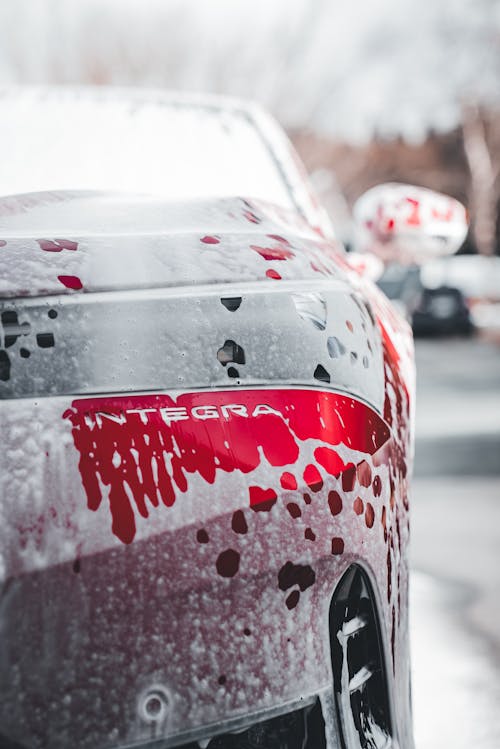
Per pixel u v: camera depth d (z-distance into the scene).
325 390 1.80
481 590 3.96
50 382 1.64
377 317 2.11
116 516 1.58
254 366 1.75
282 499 1.68
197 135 2.77
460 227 2.89
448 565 4.34
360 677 1.82
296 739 1.71
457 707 2.84
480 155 41.72
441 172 52.22
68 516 1.56
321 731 1.72
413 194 2.87
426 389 12.21
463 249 49.03
